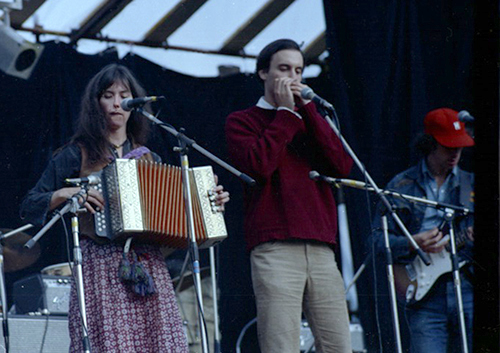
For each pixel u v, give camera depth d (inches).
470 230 533.6
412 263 526.6
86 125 430.6
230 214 683.4
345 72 702.5
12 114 655.1
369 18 701.3
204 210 429.7
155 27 685.3
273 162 417.4
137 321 402.3
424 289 520.7
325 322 417.1
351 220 671.8
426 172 546.0
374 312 652.7
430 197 540.1
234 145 433.1
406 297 525.7
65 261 632.4
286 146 430.3
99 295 398.9
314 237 414.9
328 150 432.5
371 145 689.6
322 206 428.5
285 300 407.2
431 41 687.1
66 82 669.3
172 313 409.4
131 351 396.2
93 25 671.1
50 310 540.1
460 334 496.4
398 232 533.6
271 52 446.0
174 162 674.8
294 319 408.5
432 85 684.7
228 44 702.5
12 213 642.8
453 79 679.7
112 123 433.1
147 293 400.8
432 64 685.9
